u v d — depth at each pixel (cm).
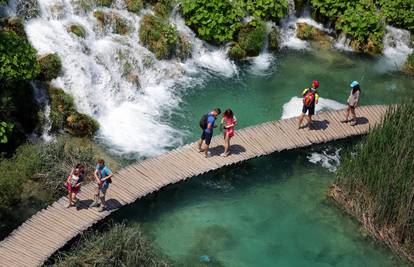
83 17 3005
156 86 3066
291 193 2538
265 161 2684
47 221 2184
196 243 2262
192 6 3275
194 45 3278
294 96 3147
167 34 3152
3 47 2450
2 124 2411
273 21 3503
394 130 2488
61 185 2359
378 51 3547
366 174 2403
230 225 2359
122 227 2141
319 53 3497
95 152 2616
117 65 2964
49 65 2709
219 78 3200
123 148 2673
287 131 2795
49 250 2075
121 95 2912
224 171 2594
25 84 2602
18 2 2788
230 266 2188
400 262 2250
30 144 2509
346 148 2789
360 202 2419
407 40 3659
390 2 3669
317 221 2409
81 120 2669
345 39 3562
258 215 2420
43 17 2880
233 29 3319
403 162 2328
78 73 2791
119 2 3148
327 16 3616
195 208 2411
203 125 2486
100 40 3006
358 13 3569
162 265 2078
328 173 2656
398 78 3375
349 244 2316
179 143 2756
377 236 2327
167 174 2464
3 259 2028
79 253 2047
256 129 2783
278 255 2253
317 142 2750
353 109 2834
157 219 2338
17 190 2258
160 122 2864
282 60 3406
